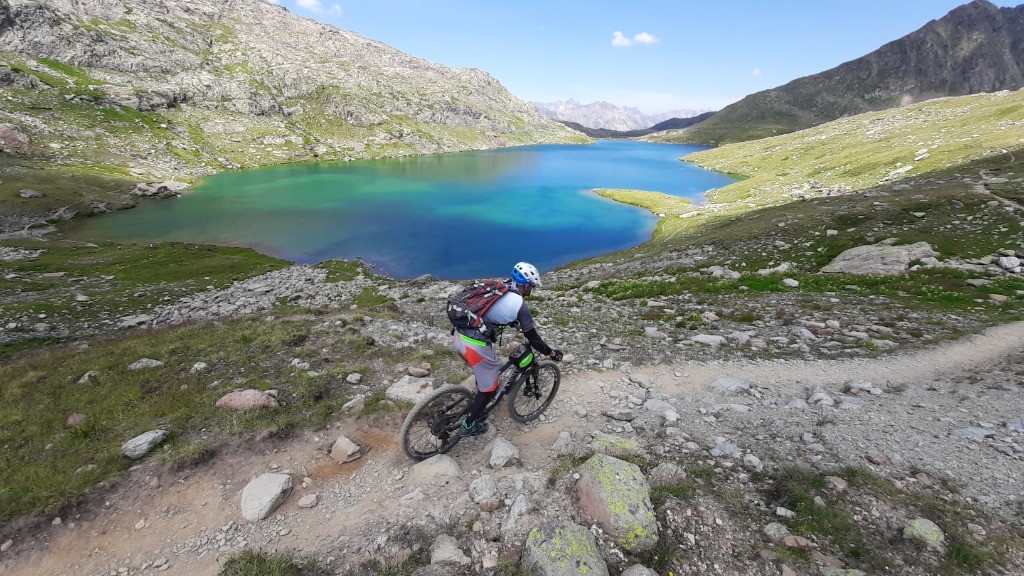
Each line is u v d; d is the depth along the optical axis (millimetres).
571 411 8242
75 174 98250
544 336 14406
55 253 55219
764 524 4738
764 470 5812
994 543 4320
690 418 7820
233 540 4883
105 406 7867
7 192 79875
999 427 7113
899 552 4246
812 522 4715
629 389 9516
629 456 6164
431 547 4602
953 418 7566
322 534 4949
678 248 45625
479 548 4602
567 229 73812
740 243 41938
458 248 62500
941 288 20984
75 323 30172
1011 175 48344
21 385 9492
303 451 6559
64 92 144500
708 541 4512
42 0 181875
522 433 7348
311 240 66000
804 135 177250
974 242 29750
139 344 12688
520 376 7125
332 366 10297
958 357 11617
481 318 5855
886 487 5289
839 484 5336
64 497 5238
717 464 5980
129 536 4949
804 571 4090
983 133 87375
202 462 6121
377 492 5688
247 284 42781
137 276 45875
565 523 4688
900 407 8211
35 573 4512
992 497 5090
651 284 27828
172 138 151125
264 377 9398
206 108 183625
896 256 27594
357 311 19531
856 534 4512
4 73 134000
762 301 19609
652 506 4906
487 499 5270
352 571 4387
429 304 29125
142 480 5715
